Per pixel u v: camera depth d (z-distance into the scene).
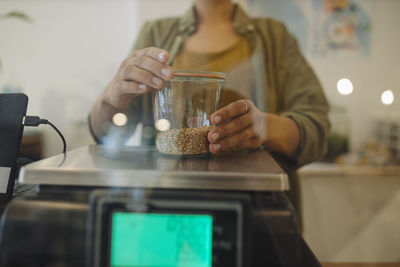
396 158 1.38
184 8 1.00
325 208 1.05
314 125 0.77
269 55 0.83
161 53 0.51
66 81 0.94
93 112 0.71
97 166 0.46
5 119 0.56
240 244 0.37
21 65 0.90
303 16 1.42
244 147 0.59
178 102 0.54
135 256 0.38
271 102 0.79
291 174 0.76
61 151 0.66
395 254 0.88
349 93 1.53
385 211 1.09
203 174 0.42
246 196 0.38
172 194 0.38
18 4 0.94
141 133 0.74
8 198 0.52
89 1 1.03
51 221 0.40
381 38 1.53
